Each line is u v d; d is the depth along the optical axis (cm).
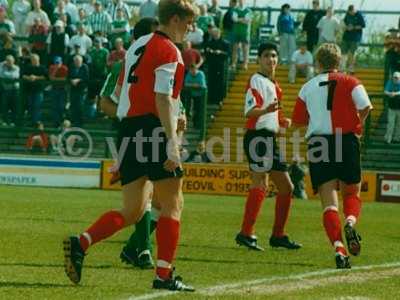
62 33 6038
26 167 5459
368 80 6550
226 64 6128
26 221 3058
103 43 6266
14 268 1966
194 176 5244
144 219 2027
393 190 5109
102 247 2383
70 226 2944
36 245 2386
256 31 7069
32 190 4869
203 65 6081
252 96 2480
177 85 1684
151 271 1988
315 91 2159
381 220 3697
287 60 6544
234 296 1695
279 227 2541
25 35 6438
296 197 5038
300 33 6894
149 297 1638
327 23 6384
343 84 2145
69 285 1762
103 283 1798
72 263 1697
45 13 6278
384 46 6284
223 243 2612
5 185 5322
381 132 5872
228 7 6556
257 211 2486
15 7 6538
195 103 5581
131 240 2047
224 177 5225
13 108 5678
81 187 5388
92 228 1712
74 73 5766
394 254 2475
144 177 1712
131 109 1698
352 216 2105
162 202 1711
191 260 2228
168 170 1678
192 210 3794
